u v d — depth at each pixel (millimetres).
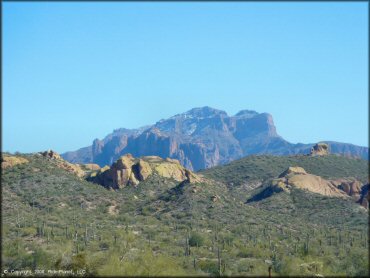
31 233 103875
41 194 139750
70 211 133875
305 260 86000
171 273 73812
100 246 99188
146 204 150125
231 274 77938
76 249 94188
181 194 149625
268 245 104688
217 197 144500
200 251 96938
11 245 90062
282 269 80188
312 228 129875
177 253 95250
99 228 118375
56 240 99875
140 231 118688
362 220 136375
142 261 77812
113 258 78312
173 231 120125
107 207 144125
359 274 81812
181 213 136000
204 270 81438
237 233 117938
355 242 108062
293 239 113312
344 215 143125
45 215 124812
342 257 90938
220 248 101625
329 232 122750
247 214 137250
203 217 133125
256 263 85562
